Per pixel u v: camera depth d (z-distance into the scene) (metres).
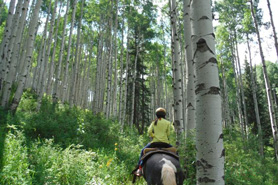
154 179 3.50
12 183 4.48
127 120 31.39
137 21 26.16
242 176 7.66
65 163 5.91
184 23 7.93
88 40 35.34
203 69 2.87
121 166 7.96
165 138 4.70
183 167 6.32
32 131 9.12
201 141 2.75
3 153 5.16
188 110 7.36
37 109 13.15
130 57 32.25
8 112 9.69
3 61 12.56
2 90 12.15
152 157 4.06
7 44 12.91
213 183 2.61
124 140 12.62
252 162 12.16
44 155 6.15
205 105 2.78
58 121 11.05
